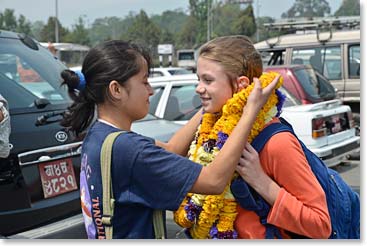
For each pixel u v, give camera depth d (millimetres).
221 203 1933
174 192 1797
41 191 3428
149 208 1854
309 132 6105
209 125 2055
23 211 3342
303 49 10359
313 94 7344
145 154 1805
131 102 1910
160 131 4340
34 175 3408
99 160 1830
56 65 4543
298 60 10422
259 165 1866
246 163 1859
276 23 12836
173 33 76000
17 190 3338
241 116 1877
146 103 1947
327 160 6199
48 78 4223
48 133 3529
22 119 3512
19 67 4191
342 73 9992
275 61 10828
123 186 1831
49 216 3439
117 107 1918
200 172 1798
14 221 3316
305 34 10812
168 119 6391
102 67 1887
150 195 1821
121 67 1876
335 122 6531
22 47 4438
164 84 6598
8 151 3172
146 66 1950
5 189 3303
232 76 1935
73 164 3615
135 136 1849
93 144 1873
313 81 7629
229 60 1927
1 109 3076
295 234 1935
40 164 3445
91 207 1872
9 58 4211
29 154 3395
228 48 1944
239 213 1947
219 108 1971
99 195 1840
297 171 1842
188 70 15688
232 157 1787
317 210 1841
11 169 3320
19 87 3863
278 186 1869
